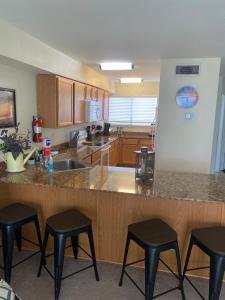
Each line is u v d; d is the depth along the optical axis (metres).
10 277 2.13
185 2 1.76
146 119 7.09
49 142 3.00
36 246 2.58
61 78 3.37
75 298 1.98
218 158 6.39
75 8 1.89
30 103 3.18
